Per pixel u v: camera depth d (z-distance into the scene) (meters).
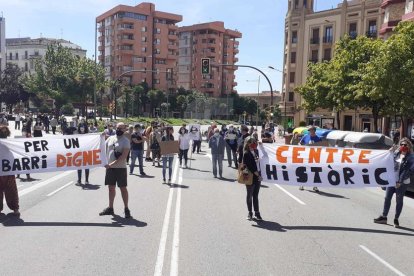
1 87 91.12
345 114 56.69
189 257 6.57
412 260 6.88
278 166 10.30
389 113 30.06
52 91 61.97
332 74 37.53
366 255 7.05
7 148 10.09
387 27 36.94
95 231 7.95
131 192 12.37
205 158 24.41
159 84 117.75
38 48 121.56
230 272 5.99
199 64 125.00
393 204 12.11
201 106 103.25
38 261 6.25
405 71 22.23
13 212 9.19
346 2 59.84
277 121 81.69
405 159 9.03
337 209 10.89
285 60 69.25
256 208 9.23
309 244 7.54
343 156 10.17
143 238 7.54
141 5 114.75
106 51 117.88
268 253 6.93
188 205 10.59
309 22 64.56
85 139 10.75
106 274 5.77
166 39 118.25
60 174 16.08
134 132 16.38
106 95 99.75
